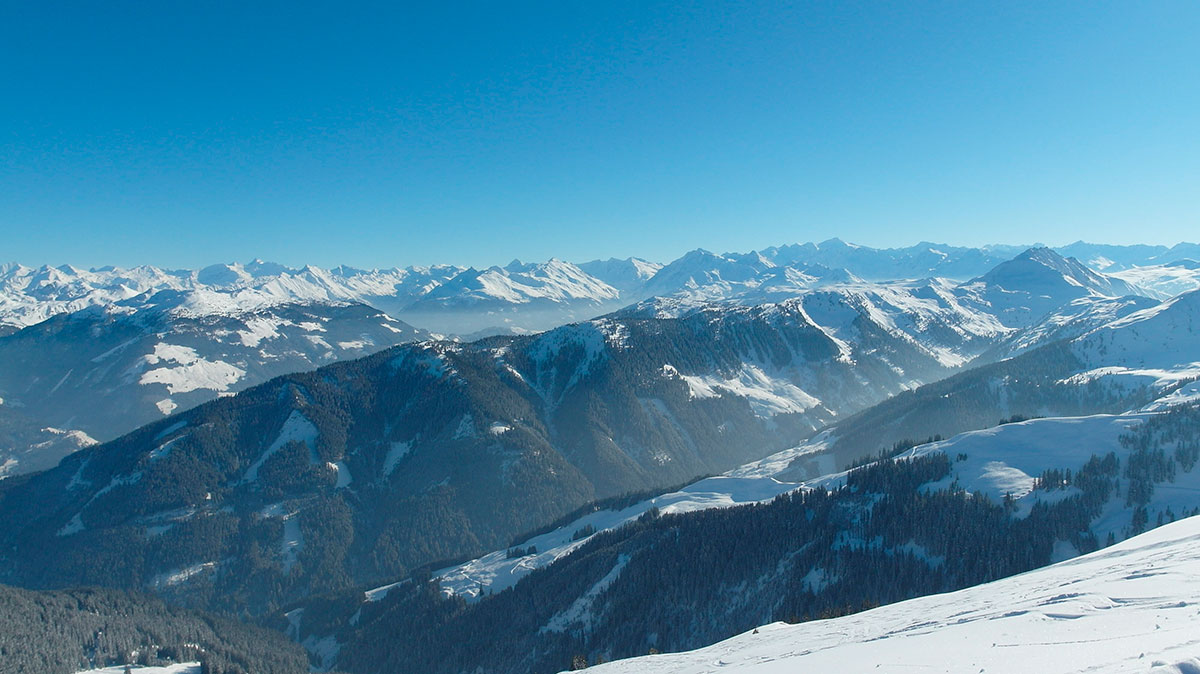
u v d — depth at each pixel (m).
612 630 124.62
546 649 128.25
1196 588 35.94
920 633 41.06
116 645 137.62
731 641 66.00
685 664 54.38
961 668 28.89
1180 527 64.38
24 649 126.31
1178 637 26.19
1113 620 32.28
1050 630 33.09
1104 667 24.34
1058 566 68.50
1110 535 105.31
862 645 40.00
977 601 50.94
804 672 35.31
